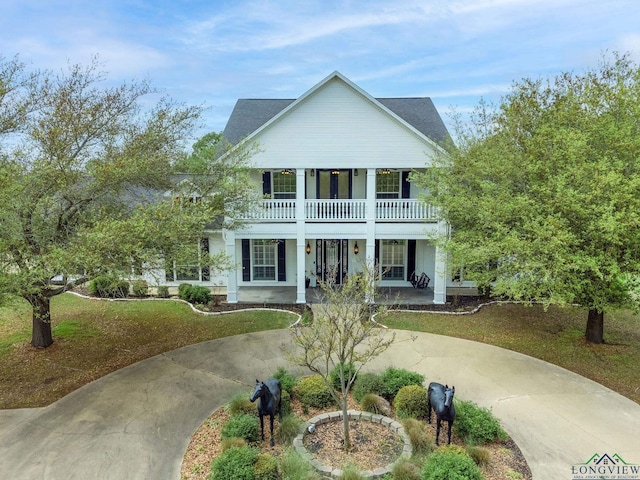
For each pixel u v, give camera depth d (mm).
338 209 15188
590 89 10070
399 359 10320
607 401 8195
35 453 6453
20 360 9992
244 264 17703
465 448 6324
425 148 14562
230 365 9992
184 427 7258
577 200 8656
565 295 8828
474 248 11344
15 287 7523
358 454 6375
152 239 8828
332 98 14375
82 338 11578
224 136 16453
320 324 7035
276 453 6402
